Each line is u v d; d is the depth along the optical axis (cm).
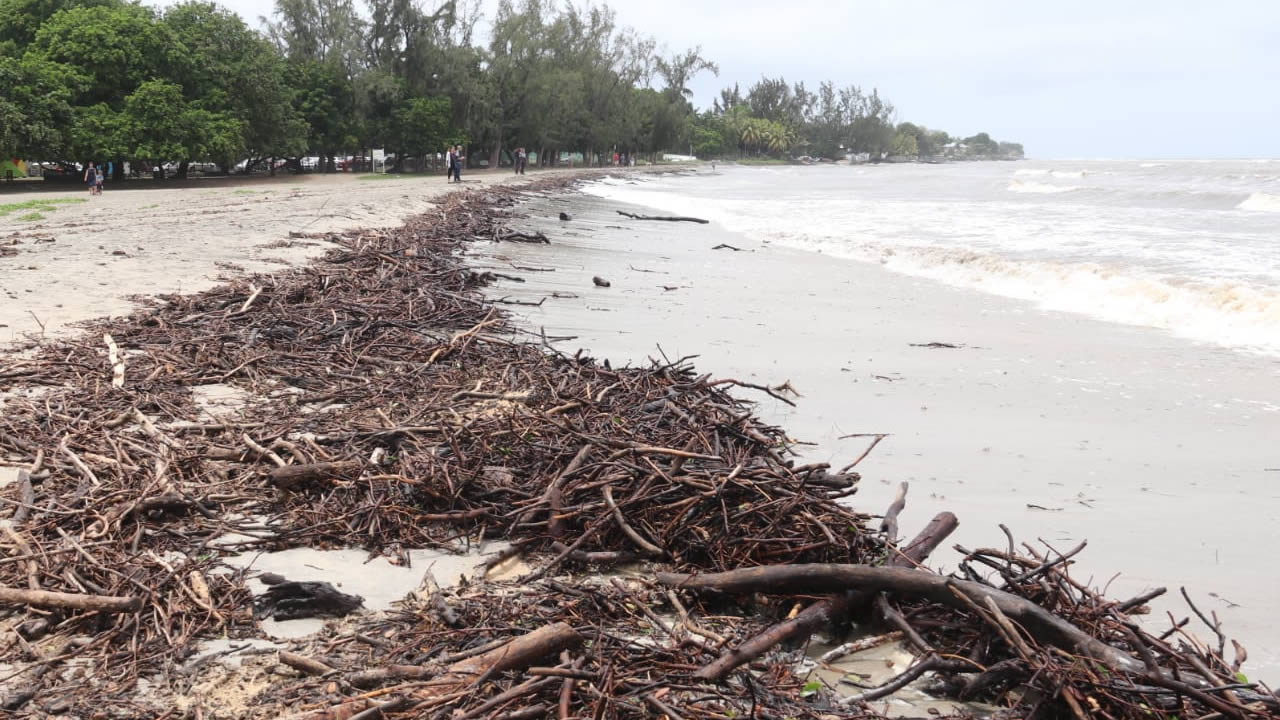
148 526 479
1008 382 941
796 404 848
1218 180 5438
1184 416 816
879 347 1108
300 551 475
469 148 8569
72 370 756
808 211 3631
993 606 372
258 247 1636
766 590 421
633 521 486
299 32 6681
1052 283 1584
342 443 605
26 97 4000
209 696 340
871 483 639
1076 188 4641
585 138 10225
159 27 4691
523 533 497
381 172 6906
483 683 337
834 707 352
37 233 1761
